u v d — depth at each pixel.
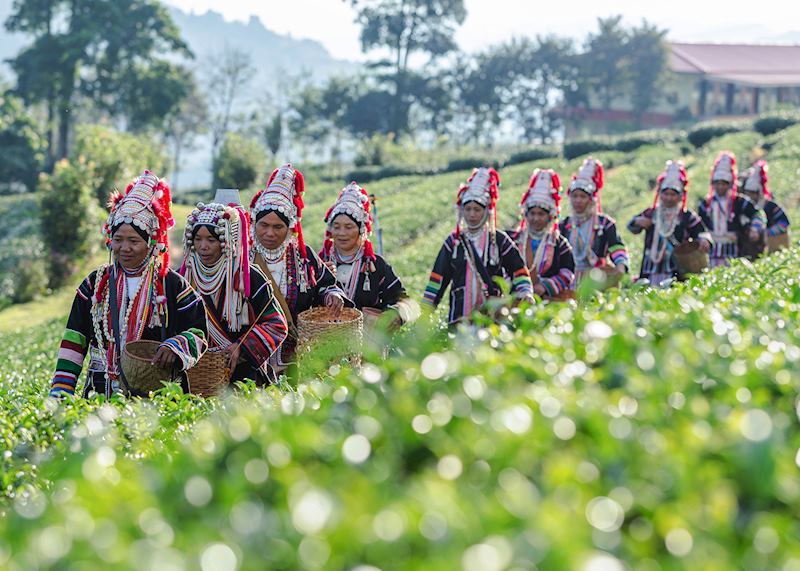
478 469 3.14
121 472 4.50
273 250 8.80
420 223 36.81
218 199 8.99
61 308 35.59
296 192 8.87
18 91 90.38
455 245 9.74
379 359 5.23
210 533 2.74
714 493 2.89
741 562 2.62
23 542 2.93
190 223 8.09
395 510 2.70
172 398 7.09
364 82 119.19
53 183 39.31
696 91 115.94
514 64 118.25
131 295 7.60
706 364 4.16
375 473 3.21
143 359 7.23
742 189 14.80
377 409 3.83
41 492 4.66
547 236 10.44
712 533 2.72
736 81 111.50
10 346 22.41
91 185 40.69
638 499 2.89
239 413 4.87
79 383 10.82
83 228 39.19
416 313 9.12
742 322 5.26
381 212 40.19
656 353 4.30
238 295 8.13
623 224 30.69
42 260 38.75
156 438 5.79
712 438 3.26
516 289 9.68
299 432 3.50
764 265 9.64
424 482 2.95
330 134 119.56
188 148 127.38
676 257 12.48
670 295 6.54
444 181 50.88
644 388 3.84
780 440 3.20
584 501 2.82
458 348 4.84
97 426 5.43
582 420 3.47
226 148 66.44
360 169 64.75
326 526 2.67
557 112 117.88
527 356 4.58
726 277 8.38
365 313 8.99
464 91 119.50
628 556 2.62
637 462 3.09
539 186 10.43
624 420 3.36
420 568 2.42
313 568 2.56
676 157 51.03
